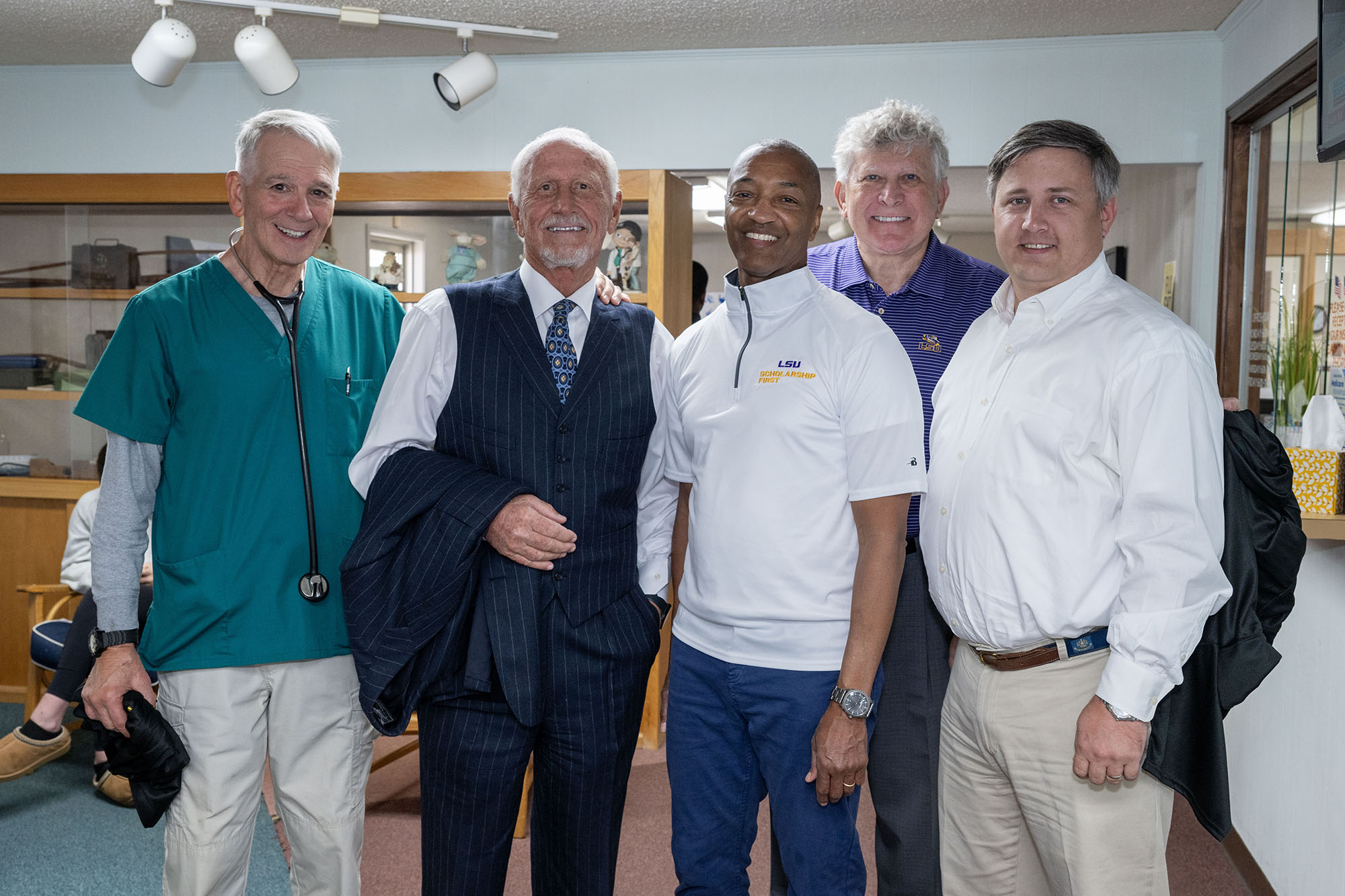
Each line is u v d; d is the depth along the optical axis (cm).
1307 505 210
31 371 404
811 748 165
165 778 176
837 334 166
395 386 176
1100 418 155
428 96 374
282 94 380
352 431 187
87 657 305
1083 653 158
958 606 169
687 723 176
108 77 385
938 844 192
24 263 402
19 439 405
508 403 171
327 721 186
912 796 191
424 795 174
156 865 270
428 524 166
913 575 188
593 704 171
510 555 165
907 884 194
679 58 362
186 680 178
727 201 171
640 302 373
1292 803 236
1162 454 147
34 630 335
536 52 364
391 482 170
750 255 169
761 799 181
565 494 170
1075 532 156
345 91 378
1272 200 302
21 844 281
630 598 179
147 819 177
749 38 345
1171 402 148
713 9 317
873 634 159
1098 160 164
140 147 387
